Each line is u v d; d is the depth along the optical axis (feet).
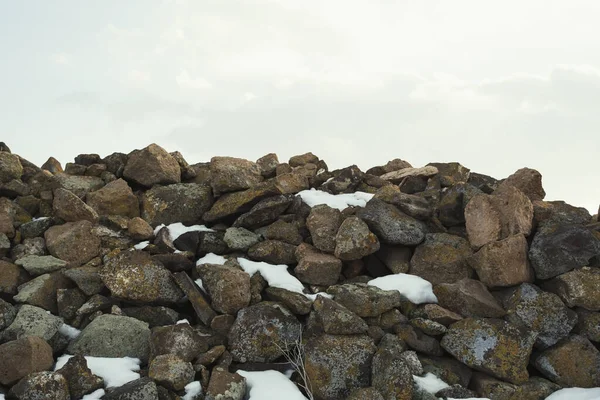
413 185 29.96
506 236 24.71
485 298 23.41
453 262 25.05
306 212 27.40
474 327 22.29
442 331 22.35
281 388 19.97
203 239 25.99
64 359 20.38
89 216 26.61
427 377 21.27
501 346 21.83
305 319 22.94
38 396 17.81
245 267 24.45
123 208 28.07
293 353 21.57
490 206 25.36
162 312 22.68
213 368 20.24
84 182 29.43
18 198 28.14
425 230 26.35
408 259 25.93
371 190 30.48
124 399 17.99
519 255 23.77
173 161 30.27
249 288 23.06
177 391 19.26
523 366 21.71
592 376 21.90
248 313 21.79
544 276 23.89
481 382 21.57
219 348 20.99
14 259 24.91
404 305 23.82
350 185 30.37
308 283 24.44
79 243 25.07
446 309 23.49
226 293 22.34
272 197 27.14
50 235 25.75
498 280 23.63
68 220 26.66
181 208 28.40
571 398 20.99
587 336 22.89
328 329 21.36
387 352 20.30
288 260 25.41
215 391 18.95
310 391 20.30
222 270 22.95
